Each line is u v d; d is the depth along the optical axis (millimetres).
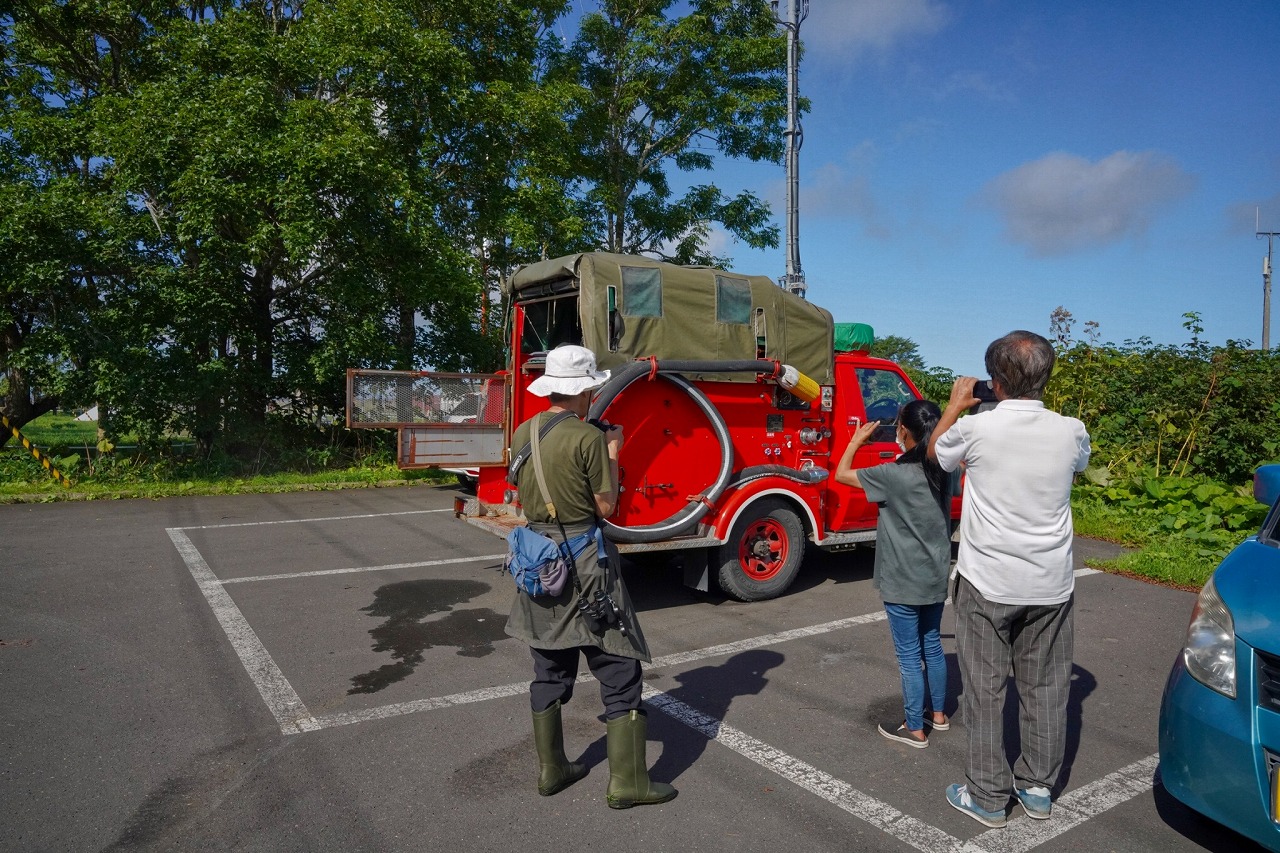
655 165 22281
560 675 3402
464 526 9539
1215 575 3244
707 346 5977
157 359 12695
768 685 4707
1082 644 5547
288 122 12203
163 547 8180
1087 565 7891
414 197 12828
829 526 6793
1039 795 3270
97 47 15289
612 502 3238
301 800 3393
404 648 5285
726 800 3428
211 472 13148
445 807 3350
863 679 4809
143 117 11961
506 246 16172
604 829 3197
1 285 11977
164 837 3111
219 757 3762
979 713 3195
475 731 4062
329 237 12414
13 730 4004
